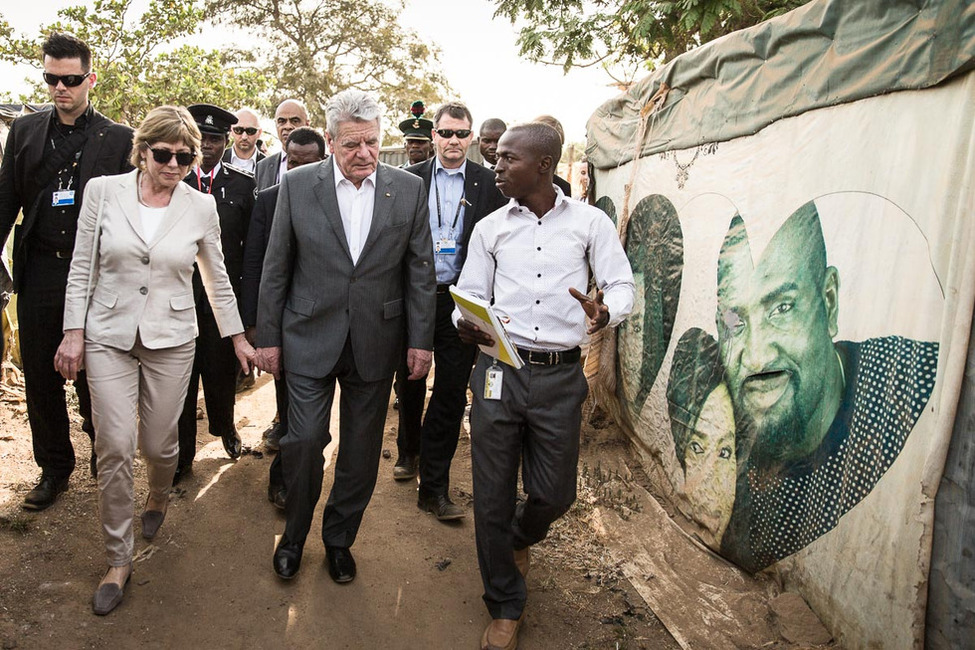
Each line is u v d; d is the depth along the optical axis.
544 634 2.78
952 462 2.01
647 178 4.36
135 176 2.83
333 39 23.44
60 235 3.28
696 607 2.89
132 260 2.74
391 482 4.10
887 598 2.23
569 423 2.64
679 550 3.32
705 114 3.56
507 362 2.55
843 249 2.51
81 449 4.11
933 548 2.06
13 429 4.27
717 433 3.31
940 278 2.08
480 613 2.94
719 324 3.36
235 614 2.80
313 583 3.03
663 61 6.27
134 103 12.45
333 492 3.09
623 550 3.36
